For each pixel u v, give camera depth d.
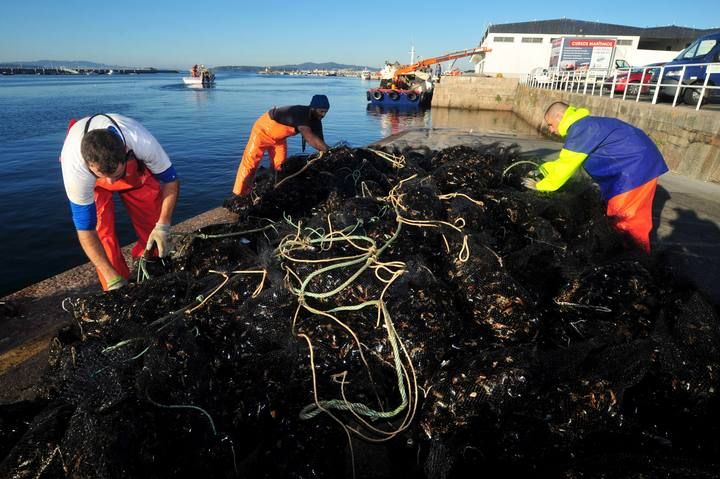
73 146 3.10
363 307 2.81
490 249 3.29
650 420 2.47
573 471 1.98
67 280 4.22
